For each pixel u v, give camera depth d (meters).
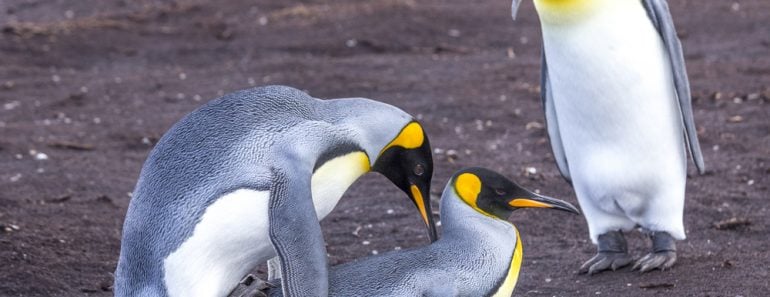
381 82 17.95
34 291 8.67
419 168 7.29
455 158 13.47
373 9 23.70
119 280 6.60
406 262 6.54
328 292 6.36
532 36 22.17
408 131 7.15
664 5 8.66
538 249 9.95
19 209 10.95
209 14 25.42
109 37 22.47
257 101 6.71
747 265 9.15
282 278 6.20
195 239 6.32
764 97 15.94
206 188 6.35
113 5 27.52
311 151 6.53
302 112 6.75
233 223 6.35
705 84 17.22
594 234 9.28
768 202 11.30
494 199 7.09
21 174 12.66
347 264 6.62
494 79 18.23
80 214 10.95
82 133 15.22
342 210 11.34
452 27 22.72
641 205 9.00
